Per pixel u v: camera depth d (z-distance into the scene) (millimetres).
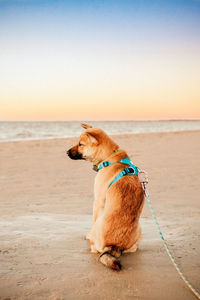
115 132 42500
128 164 3895
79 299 2541
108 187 3723
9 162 13953
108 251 3338
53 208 6379
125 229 3414
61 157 15867
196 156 14766
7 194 7930
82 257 3516
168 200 6969
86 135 4238
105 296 2605
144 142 22953
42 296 2566
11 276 2930
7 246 3781
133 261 3422
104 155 4090
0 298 2506
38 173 11492
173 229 4688
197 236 4289
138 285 2826
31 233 4379
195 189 8117
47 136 34531
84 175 11180
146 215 5730
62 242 4023
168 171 10969
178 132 35844
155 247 3904
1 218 5383
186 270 3186
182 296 2641
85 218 5477
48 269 3137
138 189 3615
